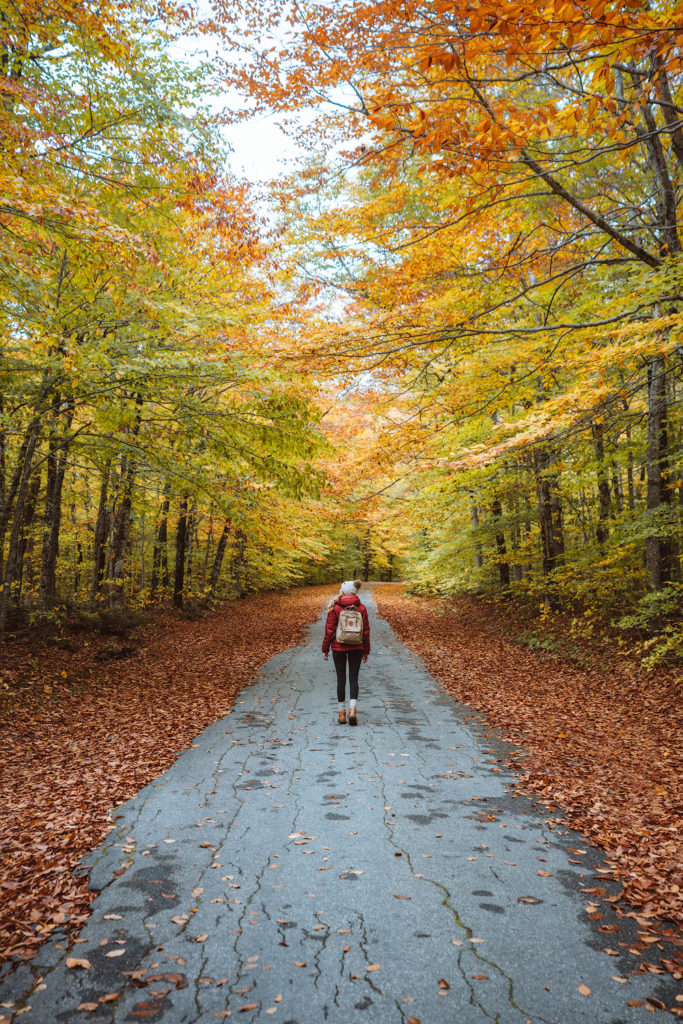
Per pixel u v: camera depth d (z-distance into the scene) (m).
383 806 4.29
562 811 4.26
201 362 7.01
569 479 12.80
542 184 6.25
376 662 11.67
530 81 5.21
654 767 5.28
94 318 7.88
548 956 2.54
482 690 8.87
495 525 15.02
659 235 7.24
